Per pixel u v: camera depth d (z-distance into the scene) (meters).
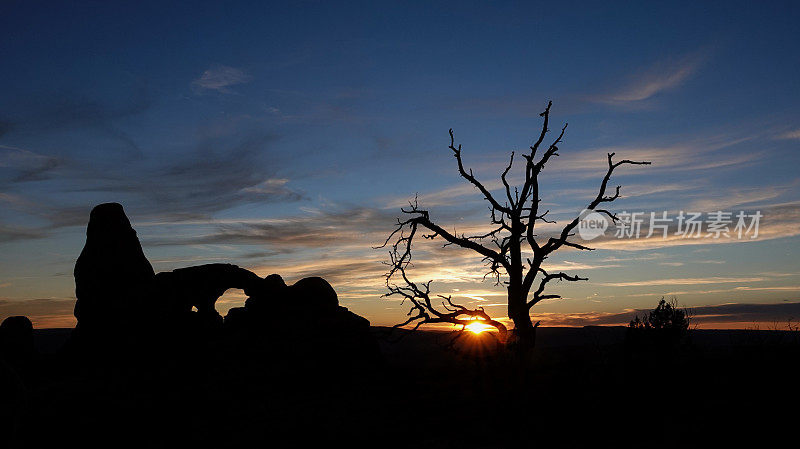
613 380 16.59
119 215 40.75
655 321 19.25
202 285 38.06
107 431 19.77
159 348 35.22
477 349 21.41
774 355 16.58
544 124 19.80
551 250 19.94
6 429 9.42
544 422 14.88
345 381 27.98
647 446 12.47
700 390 15.50
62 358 36.25
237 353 32.06
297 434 18.03
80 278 38.88
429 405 19.59
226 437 18.34
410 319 21.16
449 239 20.41
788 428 12.42
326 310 34.75
